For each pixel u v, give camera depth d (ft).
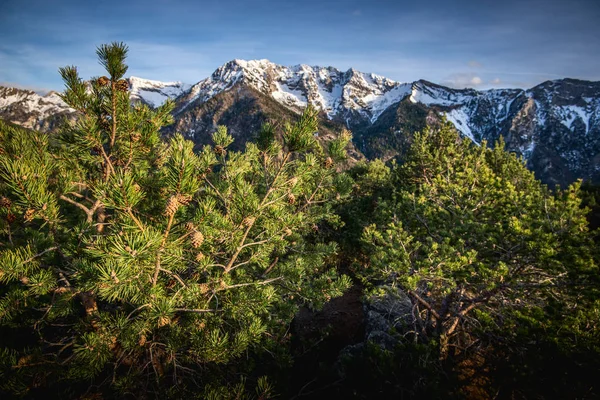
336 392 22.21
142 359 18.30
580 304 20.20
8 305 14.57
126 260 9.43
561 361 15.42
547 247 20.79
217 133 19.63
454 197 33.32
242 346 14.48
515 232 22.49
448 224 30.17
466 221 28.02
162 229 12.02
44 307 18.10
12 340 19.89
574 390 13.83
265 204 14.82
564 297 22.82
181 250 13.34
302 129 13.44
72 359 15.64
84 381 18.28
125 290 10.86
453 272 23.71
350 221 58.39
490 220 29.96
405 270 25.55
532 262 22.98
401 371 17.30
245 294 17.02
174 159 9.28
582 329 18.29
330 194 21.40
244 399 14.44
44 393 15.51
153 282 12.79
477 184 35.32
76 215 26.12
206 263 14.83
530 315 19.85
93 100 13.53
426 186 35.50
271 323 21.91
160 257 11.69
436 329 29.66
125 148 14.61
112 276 9.80
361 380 17.51
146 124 14.83
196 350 14.12
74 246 15.29
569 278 21.49
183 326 16.43
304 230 27.12
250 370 19.97
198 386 16.69
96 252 9.98
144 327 13.53
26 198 10.72
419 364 17.62
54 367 14.62
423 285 32.86
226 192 18.37
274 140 16.38
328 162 17.97
